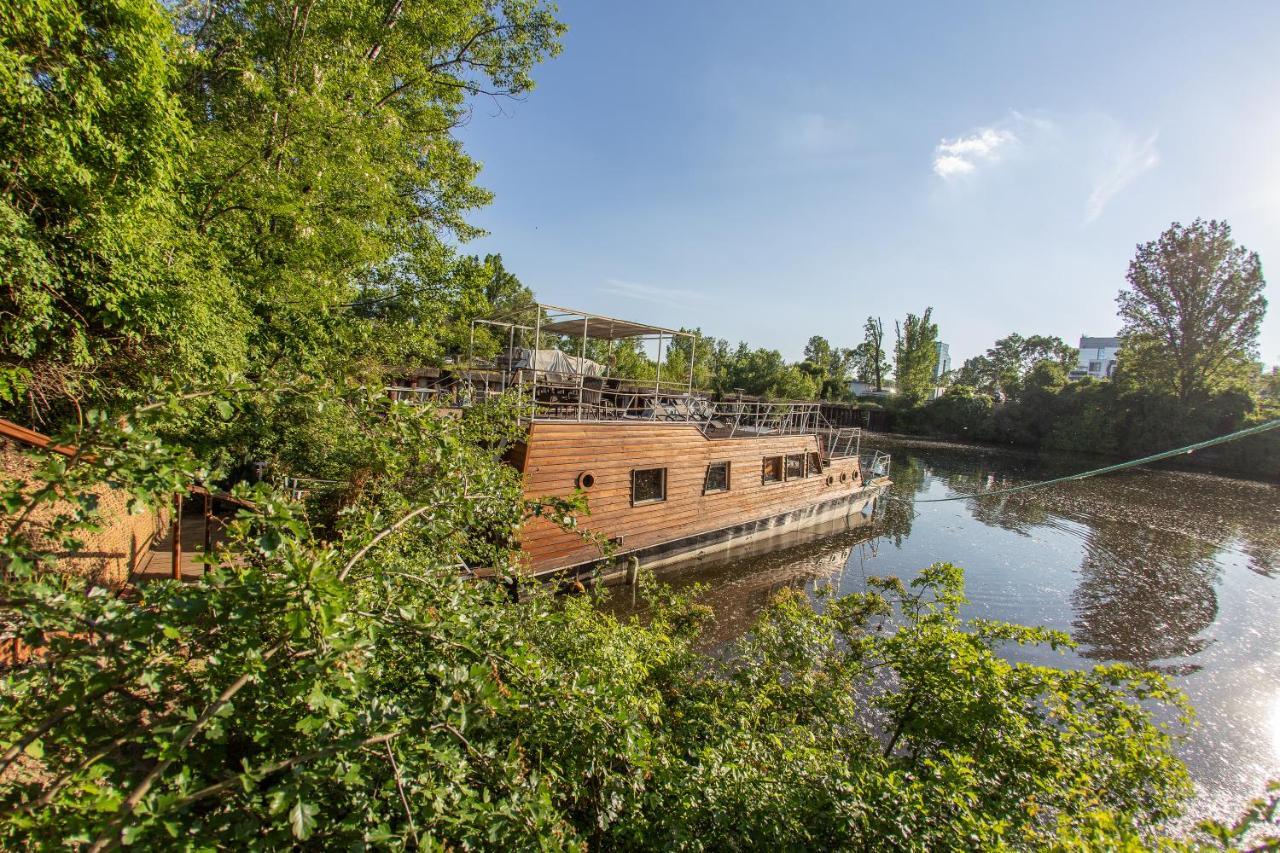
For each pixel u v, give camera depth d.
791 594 8.99
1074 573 14.44
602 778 2.76
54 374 5.43
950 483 27.78
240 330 7.33
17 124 4.32
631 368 25.92
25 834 1.43
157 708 1.81
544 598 3.94
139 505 1.86
